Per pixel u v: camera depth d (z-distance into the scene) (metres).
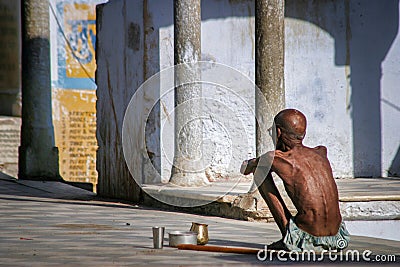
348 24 39.94
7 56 61.19
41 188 45.16
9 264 19.31
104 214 31.89
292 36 39.41
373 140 40.19
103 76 41.22
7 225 27.84
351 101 40.00
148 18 36.94
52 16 56.38
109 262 19.50
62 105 56.75
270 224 28.52
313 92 39.59
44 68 50.12
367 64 40.19
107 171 40.59
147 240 23.81
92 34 57.28
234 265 18.86
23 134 50.28
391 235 29.44
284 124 20.45
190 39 34.09
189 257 20.23
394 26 40.34
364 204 29.30
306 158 20.39
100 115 41.53
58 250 21.67
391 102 40.38
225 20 38.38
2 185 46.75
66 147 56.91
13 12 61.31
